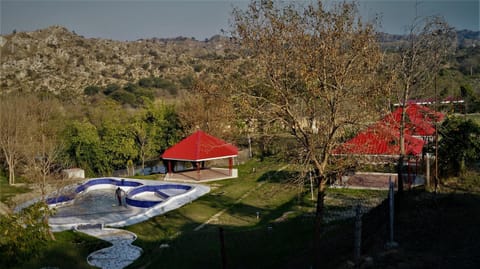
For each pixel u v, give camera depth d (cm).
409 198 2134
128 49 14762
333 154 1645
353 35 1467
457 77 3931
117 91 9400
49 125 4675
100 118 5138
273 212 2664
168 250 2066
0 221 1634
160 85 10469
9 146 3816
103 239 2314
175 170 4612
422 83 2175
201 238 2206
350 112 1527
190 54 14662
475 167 2647
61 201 3166
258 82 1537
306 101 1552
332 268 1449
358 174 3183
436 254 1397
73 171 4019
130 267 1867
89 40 14600
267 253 1867
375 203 2505
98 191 3722
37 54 11788
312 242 1877
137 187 3484
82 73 11450
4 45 11806
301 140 1560
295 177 1927
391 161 2286
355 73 1486
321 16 1448
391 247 1505
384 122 1783
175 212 2795
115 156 4353
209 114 4409
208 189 3425
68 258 1906
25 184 3700
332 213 2402
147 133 4612
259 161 4456
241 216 2639
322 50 1424
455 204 1945
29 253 1673
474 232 1552
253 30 1468
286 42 1460
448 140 2412
